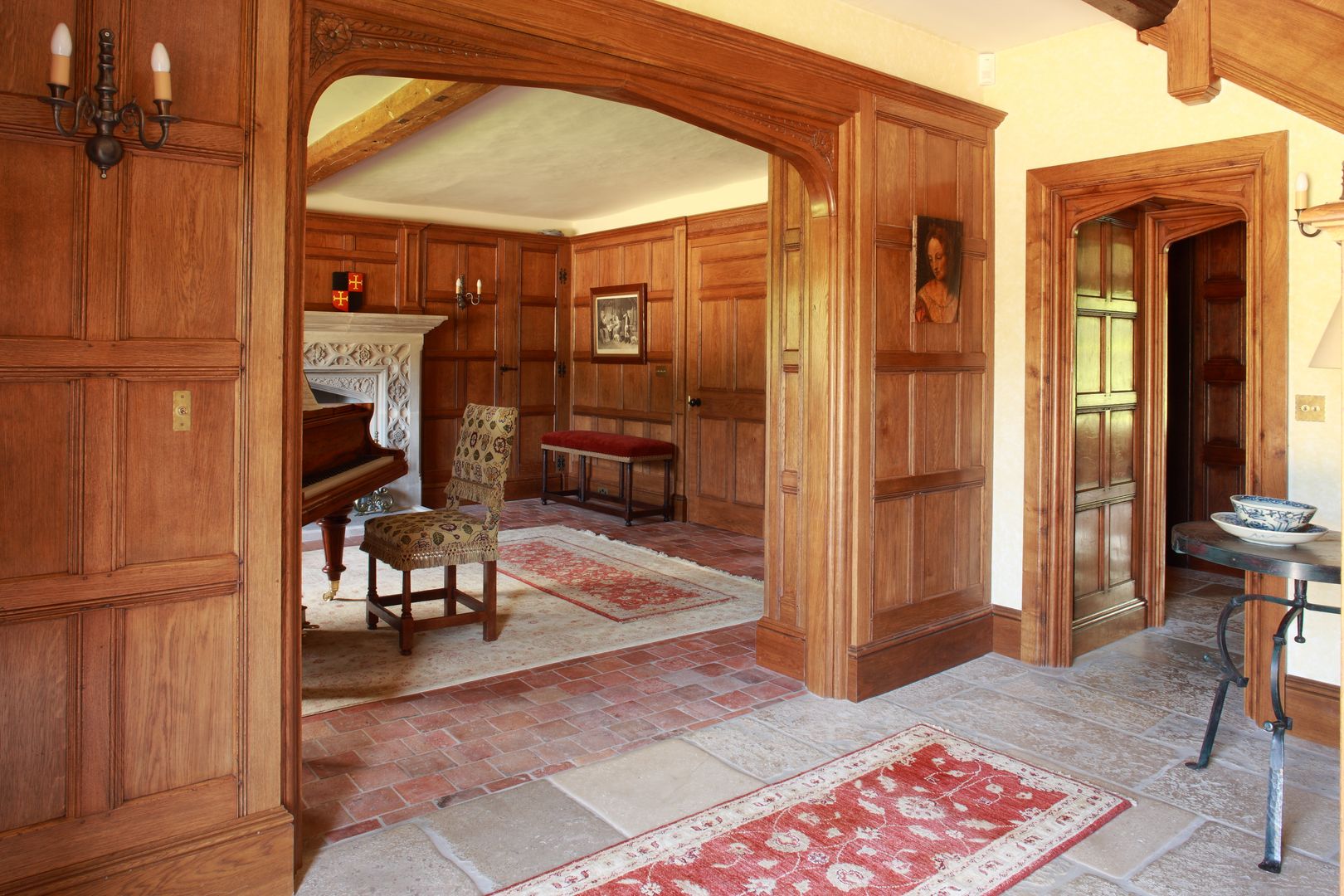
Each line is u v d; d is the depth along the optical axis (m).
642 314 8.26
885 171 3.77
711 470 7.65
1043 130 4.13
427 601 5.20
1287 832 2.67
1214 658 3.08
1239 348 6.02
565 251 9.15
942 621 4.13
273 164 2.26
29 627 2.02
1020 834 2.63
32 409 2.01
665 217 8.02
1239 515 2.95
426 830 2.63
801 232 3.81
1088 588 4.50
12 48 1.95
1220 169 3.60
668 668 4.11
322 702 3.66
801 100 3.42
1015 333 4.26
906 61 3.91
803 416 3.82
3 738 2.00
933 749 3.22
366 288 7.95
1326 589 3.34
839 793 2.88
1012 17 3.82
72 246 2.04
